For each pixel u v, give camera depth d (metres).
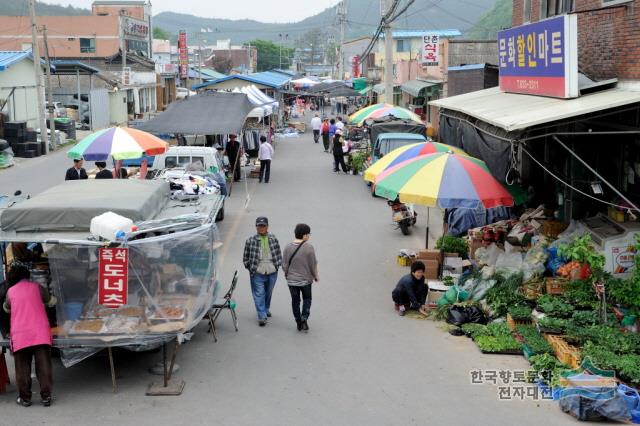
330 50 152.88
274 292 13.28
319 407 8.48
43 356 8.47
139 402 8.66
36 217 9.05
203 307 9.51
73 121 42.28
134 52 75.50
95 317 8.90
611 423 8.09
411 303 12.05
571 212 14.32
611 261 11.28
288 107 66.62
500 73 15.73
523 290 11.58
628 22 11.62
